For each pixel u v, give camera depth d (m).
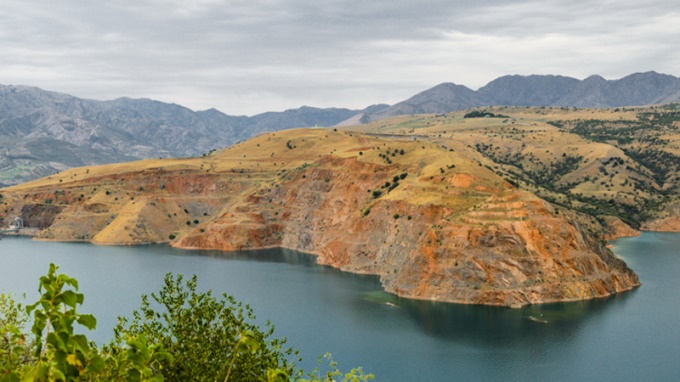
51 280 19.19
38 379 18.06
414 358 122.44
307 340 134.00
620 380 110.75
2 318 34.91
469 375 113.19
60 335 18.34
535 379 111.69
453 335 138.88
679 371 114.75
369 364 118.62
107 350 32.72
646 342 132.50
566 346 130.50
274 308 162.25
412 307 165.62
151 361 23.28
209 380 36.16
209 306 41.38
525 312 159.88
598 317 153.75
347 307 165.00
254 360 38.31
